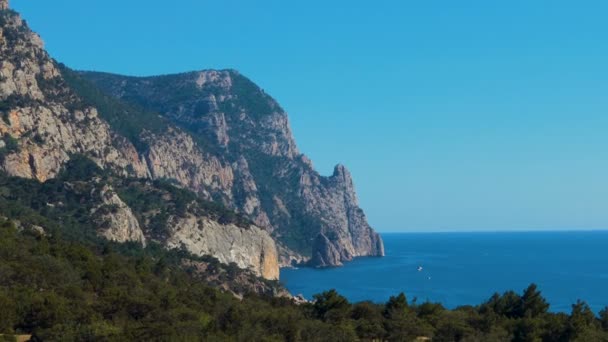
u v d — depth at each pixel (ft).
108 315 411.54
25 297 407.03
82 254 572.92
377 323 470.80
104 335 358.84
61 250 567.59
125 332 362.74
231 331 395.55
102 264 563.89
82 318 391.04
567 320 463.42
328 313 495.41
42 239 607.37
